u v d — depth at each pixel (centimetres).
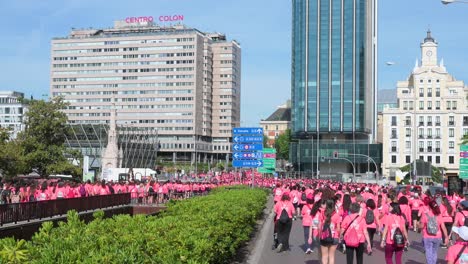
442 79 13112
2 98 19838
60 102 5503
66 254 554
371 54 15062
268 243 2198
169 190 4953
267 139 19625
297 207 3366
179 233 842
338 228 1423
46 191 2895
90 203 3069
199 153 17650
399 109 13275
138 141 12238
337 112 14338
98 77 18225
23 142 5212
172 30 17638
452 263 1004
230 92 18362
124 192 4003
